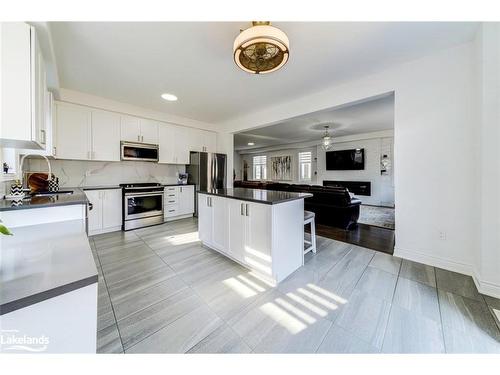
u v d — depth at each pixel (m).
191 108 3.95
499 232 1.72
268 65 1.70
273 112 3.90
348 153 7.28
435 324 1.43
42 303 0.58
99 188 3.45
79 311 0.64
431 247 2.30
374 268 2.28
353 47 2.06
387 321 1.46
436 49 2.12
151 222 4.04
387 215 5.24
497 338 1.30
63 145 3.13
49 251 0.86
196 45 2.03
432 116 2.23
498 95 1.69
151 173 4.55
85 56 2.20
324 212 4.14
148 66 2.42
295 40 1.94
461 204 2.11
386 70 2.50
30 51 1.18
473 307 1.60
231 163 5.22
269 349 1.24
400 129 2.43
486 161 1.75
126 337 1.32
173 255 2.64
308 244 2.98
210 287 1.91
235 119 4.75
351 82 2.79
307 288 1.89
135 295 1.78
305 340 1.30
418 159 2.33
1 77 1.10
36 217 1.47
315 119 4.95
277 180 9.80
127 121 3.81
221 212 2.56
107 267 2.30
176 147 4.55
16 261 0.75
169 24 1.73
